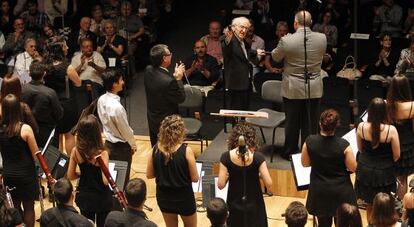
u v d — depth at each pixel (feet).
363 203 45.14
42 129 44.52
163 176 36.96
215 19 78.43
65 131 47.70
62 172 41.70
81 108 58.34
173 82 45.37
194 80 60.70
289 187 46.75
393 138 38.42
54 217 31.71
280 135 50.83
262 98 52.60
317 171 37.24
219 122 56.80
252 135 36.17
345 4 69.15
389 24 68.54
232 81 49.60
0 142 39.45
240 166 35.76
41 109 44.06
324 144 36.70
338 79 58.13
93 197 37.40
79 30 69.56
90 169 37.19
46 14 71.46
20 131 39.11
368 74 63.77
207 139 55.16
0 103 41.81
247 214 36.14
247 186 36.06
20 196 39.99
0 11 74.28
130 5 70.03
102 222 38.11
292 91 45.01
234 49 49.06
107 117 42.88
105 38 65.31
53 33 65.05
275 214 44.93
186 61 61.41
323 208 37.29
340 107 57.41
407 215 34.50
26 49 59.77
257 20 69.97
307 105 44.19
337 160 36.63
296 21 44.11
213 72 60.34
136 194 30.89
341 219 30.14
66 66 46.75
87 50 60.80
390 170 39.11
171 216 37.86
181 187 36.88
